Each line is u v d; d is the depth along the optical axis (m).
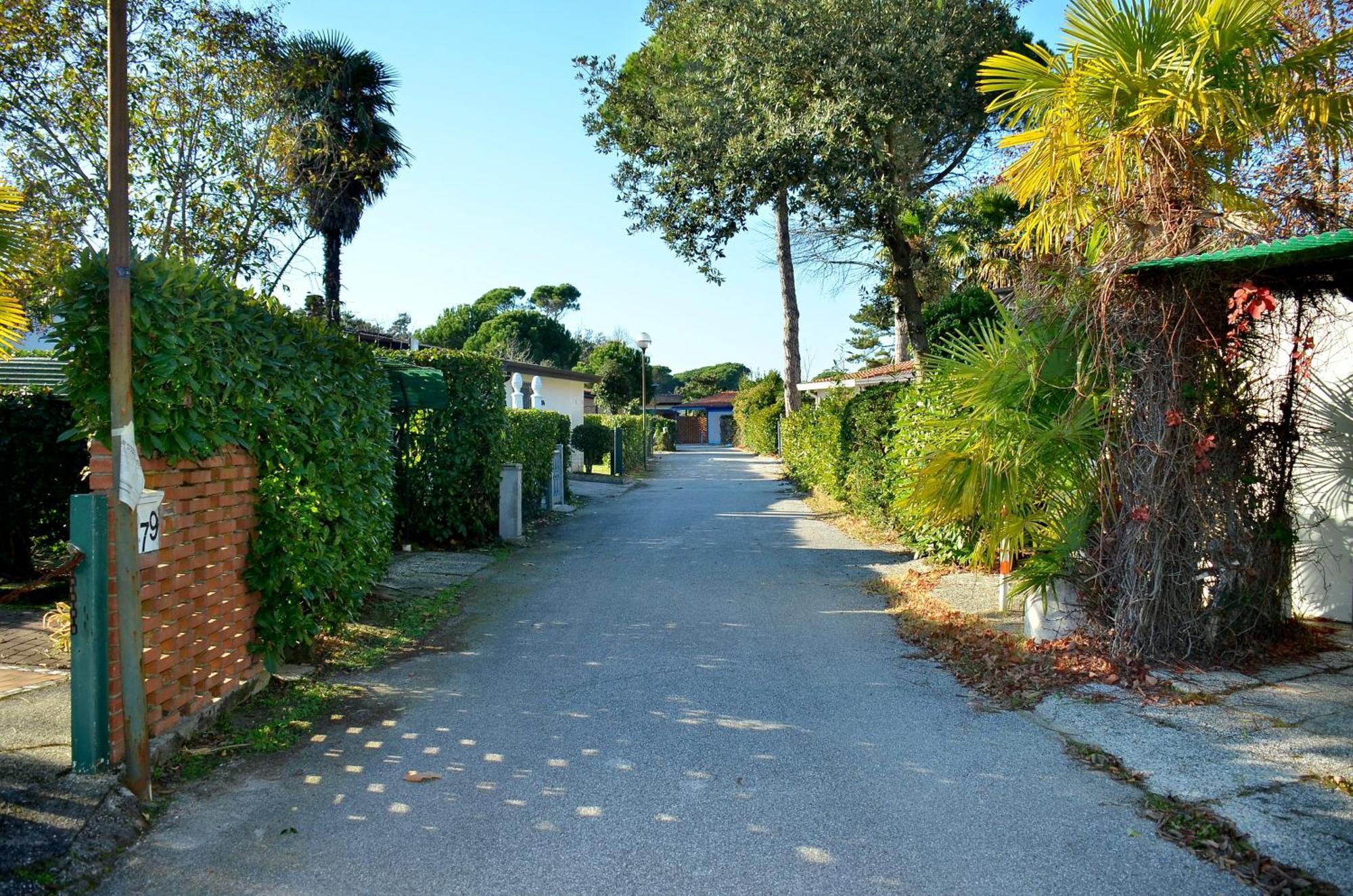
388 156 17.78
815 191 14.26
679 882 3.54
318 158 11.45
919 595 9.15
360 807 4.23
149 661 4.58
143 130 9.41
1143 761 4.69
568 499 20.12
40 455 8.82
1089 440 6.41
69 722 4.88
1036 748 4.98
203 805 4.24
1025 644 6.89
